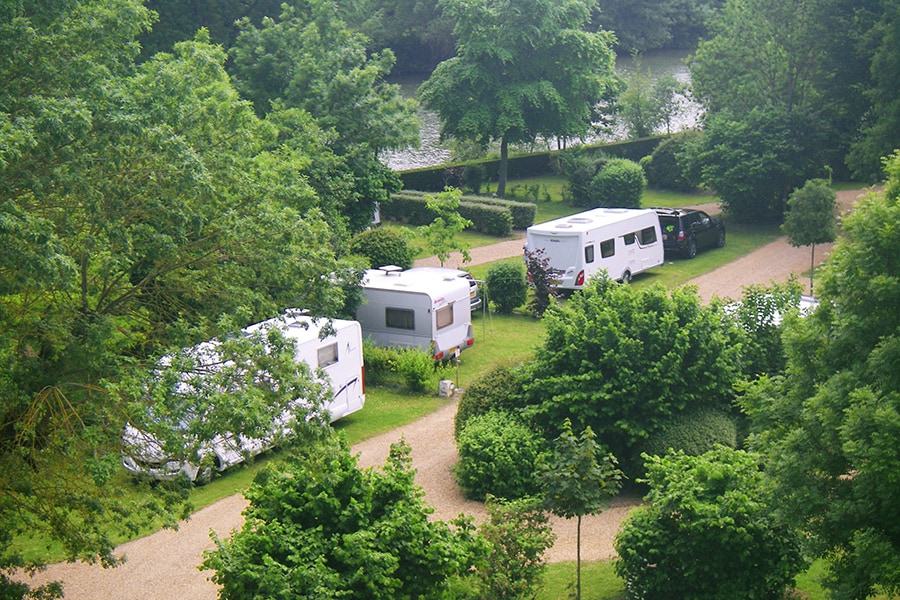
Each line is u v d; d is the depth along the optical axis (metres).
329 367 21.61
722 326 20.16
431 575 12.21
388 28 82.81
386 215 44.94
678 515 14.02
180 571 15.91
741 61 43.66
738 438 19.28
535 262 31.16
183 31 41.78
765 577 13.70
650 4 89.81
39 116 12.41
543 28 46.38
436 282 27.22
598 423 19.06
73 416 13.23
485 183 51.84
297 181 16.89
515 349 28.14
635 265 34.72
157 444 14.32
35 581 15.63
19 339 13.26
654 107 57.84
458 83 47.38
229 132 15.81
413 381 24.80
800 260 37.28
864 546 11.43
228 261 15.16
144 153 13.75
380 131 32.91
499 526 13.66
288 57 33.59
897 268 12.19
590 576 15.55
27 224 11.71
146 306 15.58
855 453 11.27
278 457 14.17
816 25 41.72
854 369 12.33
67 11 14.66
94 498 13.83
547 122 48.81
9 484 12.92
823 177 44.03
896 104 37.88
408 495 12.77
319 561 11.49
